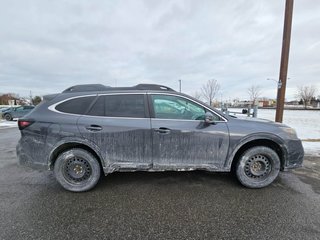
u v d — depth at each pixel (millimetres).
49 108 3336
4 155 5629
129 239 2203
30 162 3303
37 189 3412
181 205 2879
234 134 3318
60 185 3568
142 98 3375
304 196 3125
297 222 2467
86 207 2842
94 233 2297
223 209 2768
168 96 3400
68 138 3227
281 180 3740
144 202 2971
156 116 3326
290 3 6043
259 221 2494
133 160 3316
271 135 3350
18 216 2617
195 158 3344
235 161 3506
